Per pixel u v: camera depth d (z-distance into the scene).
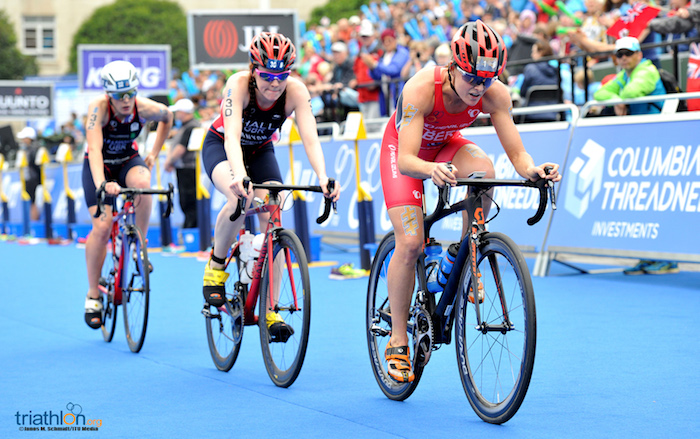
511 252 5.21
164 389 6.85
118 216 9.05
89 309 9.46
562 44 17.44
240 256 7.27
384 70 18.67
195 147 17.42
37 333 9.94
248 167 7.67
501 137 5.81
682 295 10.65
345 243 19.31
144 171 9.36
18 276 16.34
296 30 21.88
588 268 13.92
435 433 5.30
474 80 5.22
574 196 12.77
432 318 5.96
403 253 6.02
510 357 5.45
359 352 8.04
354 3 58.00
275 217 6.96
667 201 11.41
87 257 9.35
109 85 8.79
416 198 6.03
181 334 9.48
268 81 6.68
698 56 13.07
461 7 22.03
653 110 12.83
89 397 6.63
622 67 13.03
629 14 14.77
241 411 6.06
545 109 13.30
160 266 16.91
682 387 6.26
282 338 6.79
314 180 17.66
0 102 32.06
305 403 6.23
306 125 7.14
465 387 5.79
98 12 73.00
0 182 29.11
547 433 5.21
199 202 18.02
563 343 8.02
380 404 6.14
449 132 6.02
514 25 20.06
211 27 21.36
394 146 6.19
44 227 26.69
